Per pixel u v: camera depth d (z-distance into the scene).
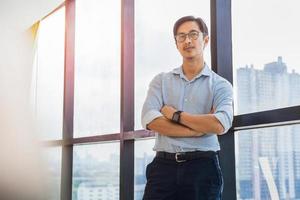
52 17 5.80
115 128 4.19
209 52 2.85
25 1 5.18
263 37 2.57
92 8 4.89
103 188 4.39
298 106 2.19
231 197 2.64
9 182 6.00
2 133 6.13
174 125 2.18
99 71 4.61
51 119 5.68
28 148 5.96
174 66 3.39
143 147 3.70
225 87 2.21
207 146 2.17
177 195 2.17
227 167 2.64
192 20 2.29
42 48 6.06
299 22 2.34
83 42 5.06
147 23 3.80
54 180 5.52
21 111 6.13
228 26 2.82
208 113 2.23
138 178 3.77
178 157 2.16
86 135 4.78
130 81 3.96
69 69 5.24
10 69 6.25
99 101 4.55
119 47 4.20
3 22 6.02
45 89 5.87
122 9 4.03
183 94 2.28
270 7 2.53
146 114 2.30
